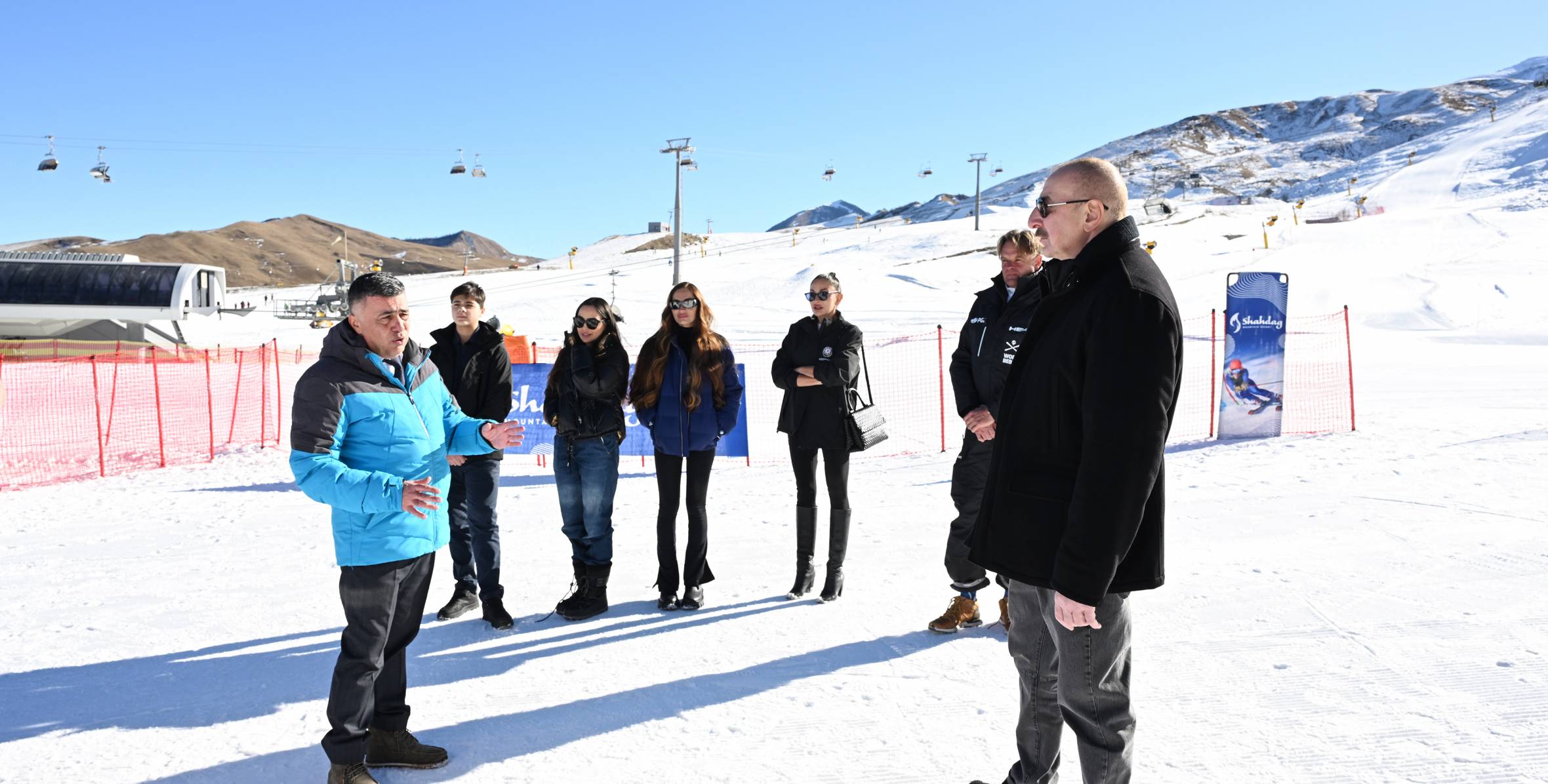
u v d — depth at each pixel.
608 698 3.15
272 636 3.90
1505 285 31.58
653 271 67.00
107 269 26.95
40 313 26.31
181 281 27.31
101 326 27.17
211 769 2.71
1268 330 8.36
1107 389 1.74
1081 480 1.77
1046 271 2.02
